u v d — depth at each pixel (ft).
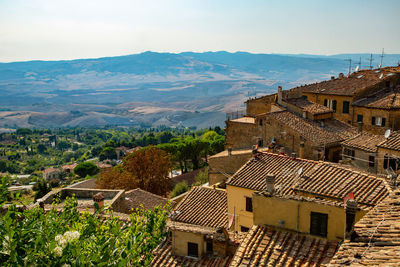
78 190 136.36
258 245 53.98
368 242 41.32
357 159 117.70
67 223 53.98
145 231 71.46
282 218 55.21
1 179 49.57
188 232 66.54
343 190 71.10
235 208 90.79
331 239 51.98
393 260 36.22
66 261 37.11
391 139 107.14
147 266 53.88
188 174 279.49
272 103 168.76
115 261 41.65
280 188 78.02
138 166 222.07
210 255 65.87
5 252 36.86
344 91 182.50
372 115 168.35
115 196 128.36
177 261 65.92
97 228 52.03
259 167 93.15
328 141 136.56
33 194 288.10
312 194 72.18
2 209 64.54
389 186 69.51
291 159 93.15
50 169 638.53
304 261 49.80
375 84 183.32
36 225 43.68
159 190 224.53
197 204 102.17
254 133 158.81
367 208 64.59
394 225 43.34
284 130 146.00
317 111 156.76
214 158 149.79
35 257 37.17
